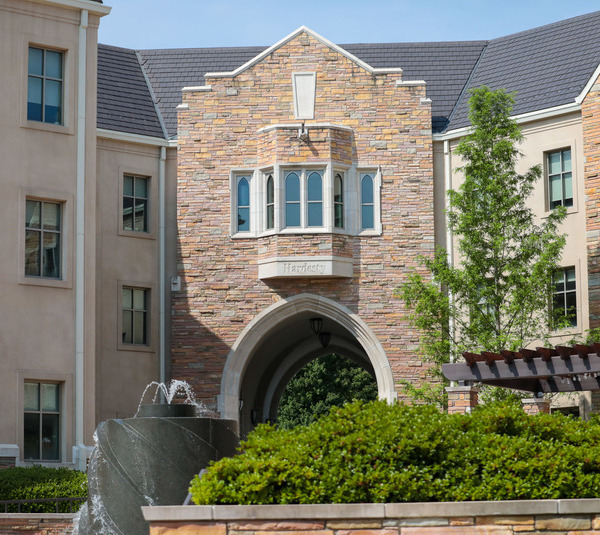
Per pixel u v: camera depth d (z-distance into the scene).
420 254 25.50
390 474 10.31
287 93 26.41
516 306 22.44
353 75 26.39
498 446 10.66
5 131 22.55
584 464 10.57
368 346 25.69
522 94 26.64
